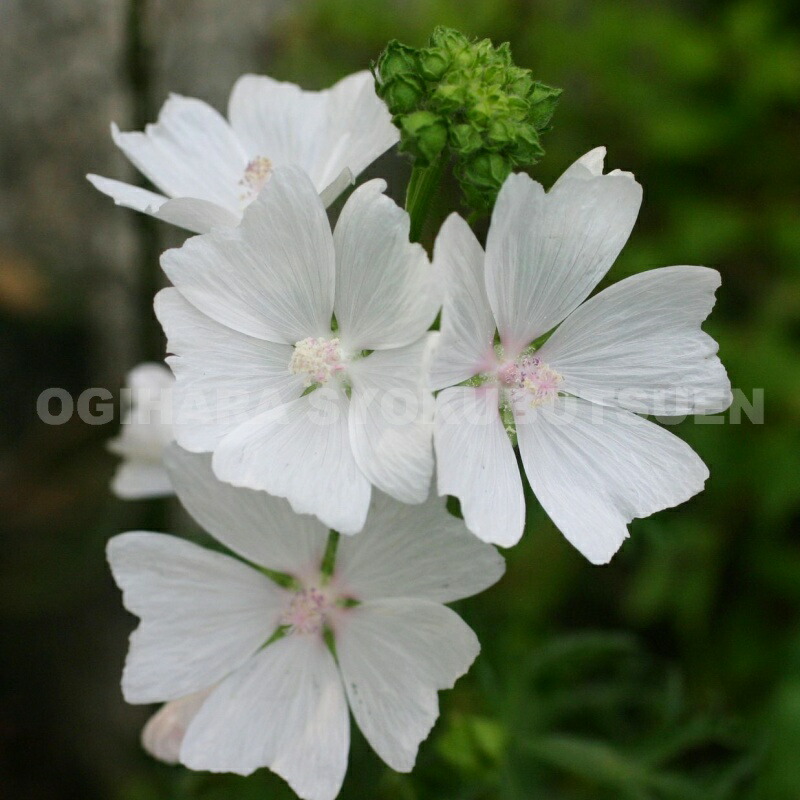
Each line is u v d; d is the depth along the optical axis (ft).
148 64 1.32
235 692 0.88
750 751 1.18
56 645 1.63
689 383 0.86
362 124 0.91
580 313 0.86
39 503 1.65
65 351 1.74
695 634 1.53
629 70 1.74
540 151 0.84
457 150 0.83
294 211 0.82
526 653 1.22
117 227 1.68
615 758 1.14
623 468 0.85
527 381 0.84
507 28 1.64
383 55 0.85
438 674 0.85
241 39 1.59
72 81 1.67
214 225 0.88
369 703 0.87
